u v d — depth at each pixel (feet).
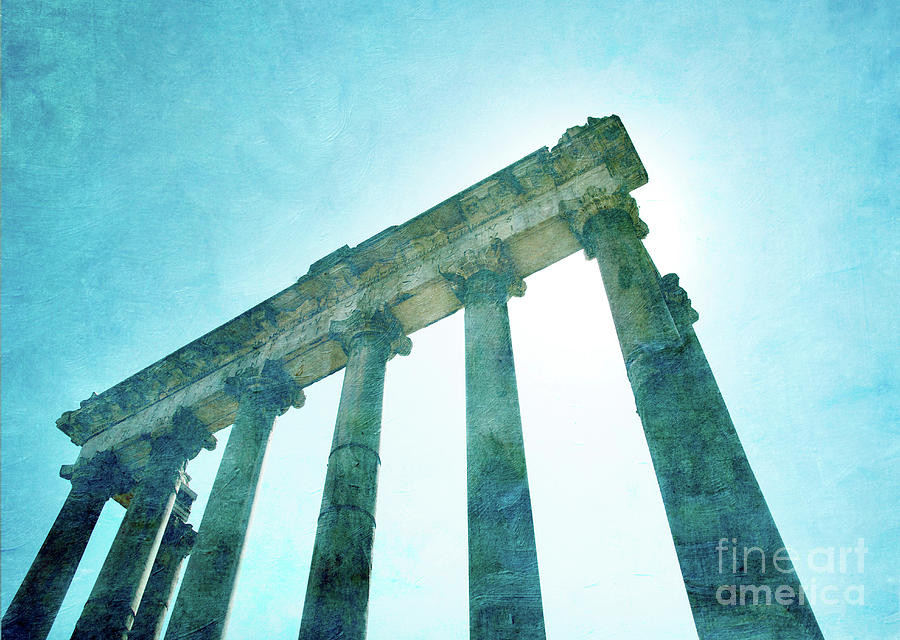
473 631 41.01
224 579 61.82
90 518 84.84
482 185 76.48
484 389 57.11
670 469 42.14
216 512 66.49
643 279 56.44
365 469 59.57
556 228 70.59
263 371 81.82
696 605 35.86
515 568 43.55
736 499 39.78
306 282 84.48
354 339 75.46
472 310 67.15
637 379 48.47
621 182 68.64
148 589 83.10
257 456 73.56
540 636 40.11
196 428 88.43
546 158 73.92
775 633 33.17
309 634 47.37
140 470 91.56
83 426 97.25
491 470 50.01
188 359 92.07
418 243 80.38
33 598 73.15
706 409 45.93
